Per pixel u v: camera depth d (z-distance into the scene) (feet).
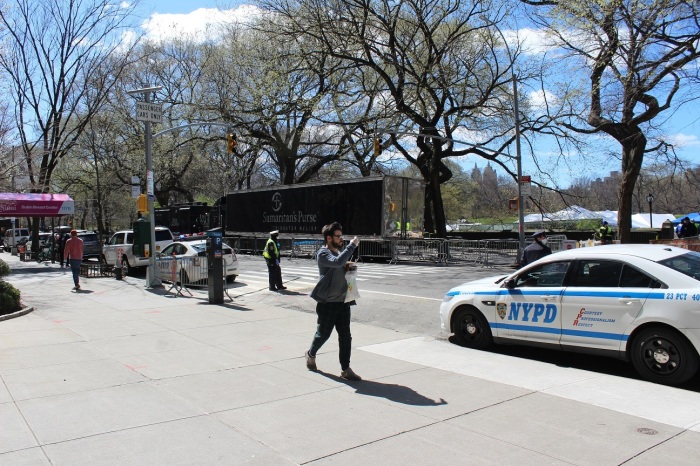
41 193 96.37
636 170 65.21
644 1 43.16
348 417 15.94
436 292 45.83
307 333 29.35
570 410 16.58
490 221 254.88
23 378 20.07
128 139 133.28
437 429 14.96
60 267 84.79
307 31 88.99
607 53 48.93
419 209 86.63
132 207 183.42
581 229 155.43
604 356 22.03
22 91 93.97
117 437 14.30
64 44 97.04
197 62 139.85
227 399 17.67
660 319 19.36
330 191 88.53
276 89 93.50
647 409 16.69
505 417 15.94
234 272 54.75
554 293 22.61
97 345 26.09
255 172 165.58
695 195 167.12
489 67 92.32
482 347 25.50
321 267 20.40
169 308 38.45
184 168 155.94
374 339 28.04
